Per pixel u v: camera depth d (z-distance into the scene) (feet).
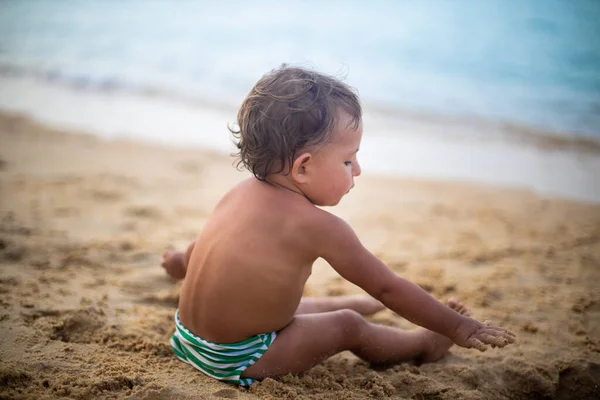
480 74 34.78
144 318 10.34
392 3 51.57
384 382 8.59
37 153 23.24
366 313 10.46
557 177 22.74
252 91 8.06
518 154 25.39
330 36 43.19
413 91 32.68
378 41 41.88
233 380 8.21
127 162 23.15
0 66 37.45
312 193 8.02
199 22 48.06
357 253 7.92
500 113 29.58
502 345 7.86
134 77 35.99
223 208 8.43
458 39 41.06
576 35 39.75
